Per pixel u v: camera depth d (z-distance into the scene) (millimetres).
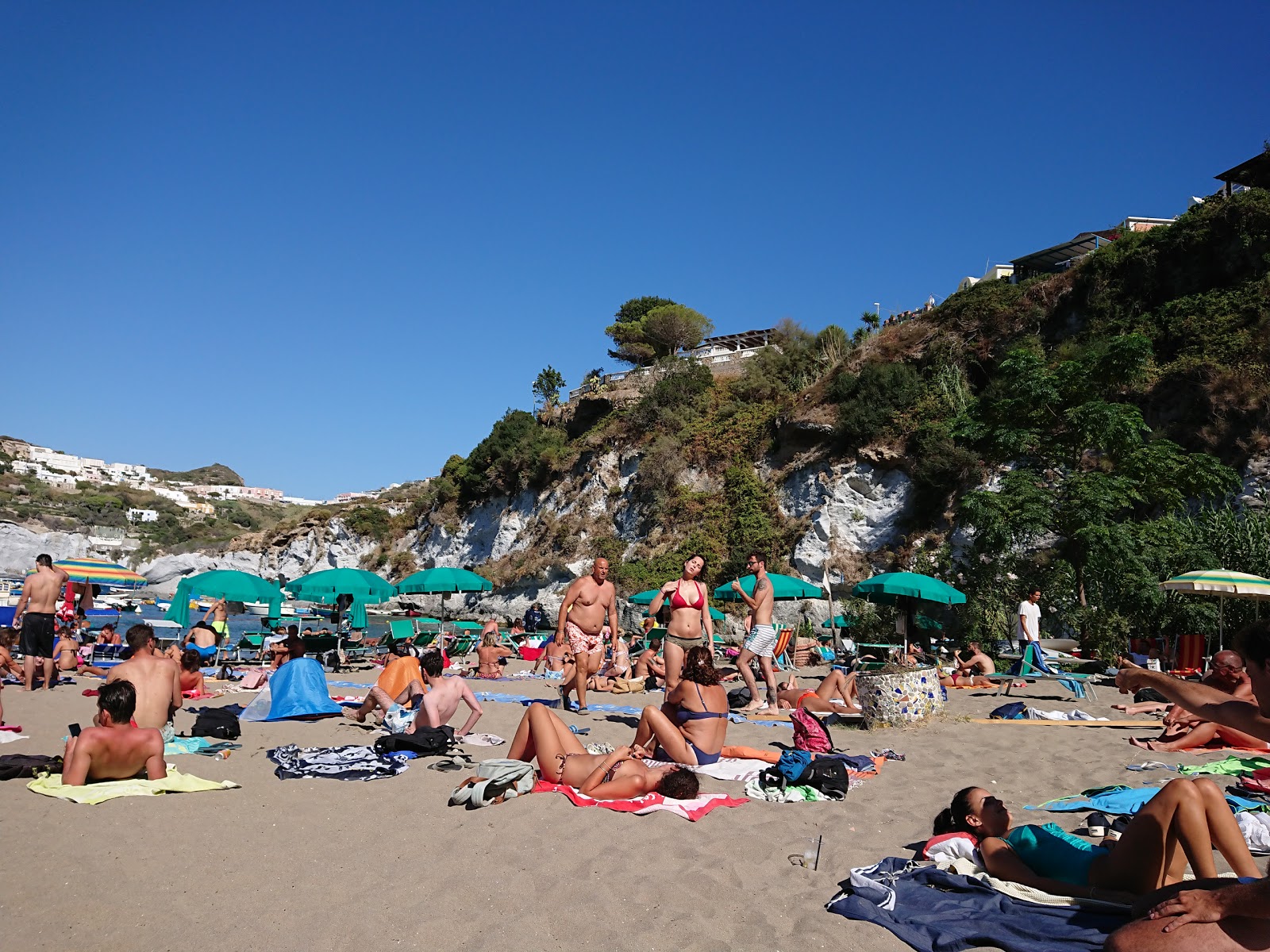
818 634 26750
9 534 73938
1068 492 19062
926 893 4434
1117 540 17859
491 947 3789
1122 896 4137
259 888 4426
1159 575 18266
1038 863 4578
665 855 5031
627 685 14312
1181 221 27000
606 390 47531
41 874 4484
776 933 4012
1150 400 24172
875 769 7723
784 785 6781
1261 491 19969
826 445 33094
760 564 11930
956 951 3818
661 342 60562
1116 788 6836
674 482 38688
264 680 13797
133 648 8312
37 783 6223
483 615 43594
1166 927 3221
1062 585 19766
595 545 40094
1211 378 23109
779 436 35625
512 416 51375
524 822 5609
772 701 11547
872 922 4133
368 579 18547
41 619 12664
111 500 126562
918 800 6688
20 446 180000
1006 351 29812
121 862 4711
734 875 4785
